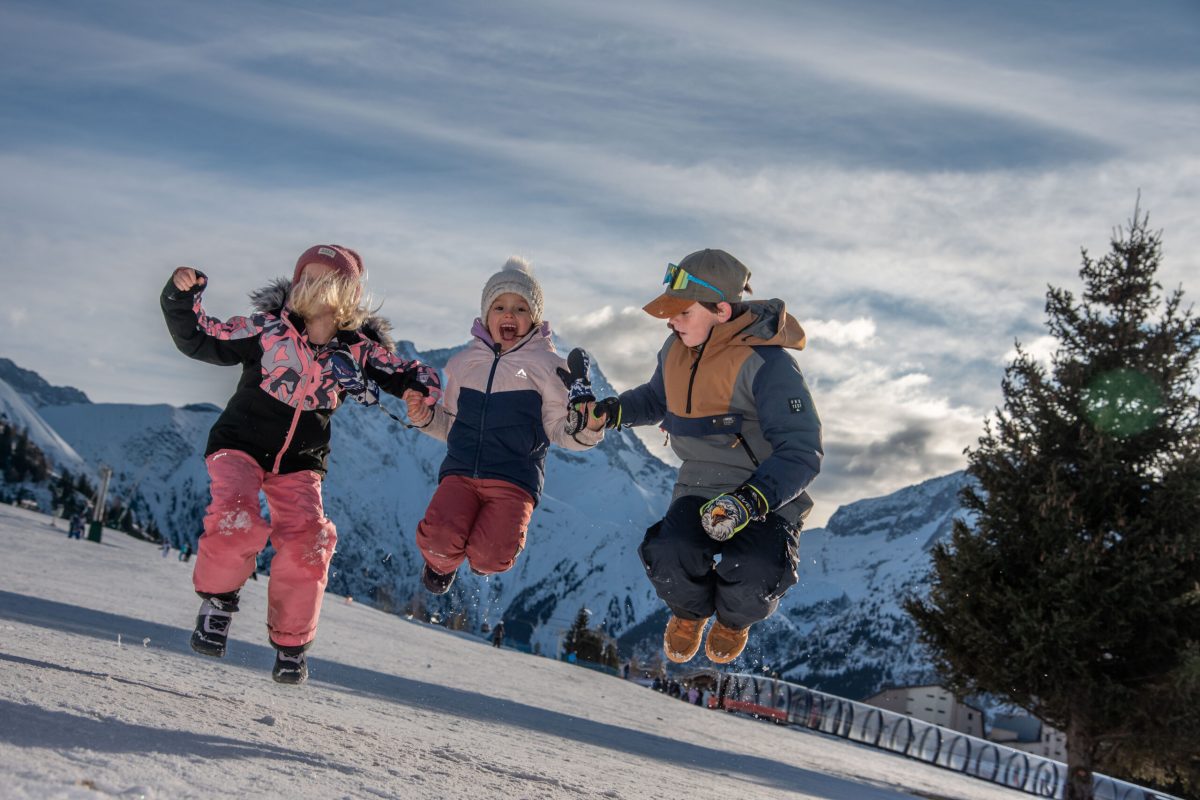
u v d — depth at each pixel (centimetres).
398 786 326
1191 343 2236
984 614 2144
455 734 690
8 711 297
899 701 7762
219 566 442
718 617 493
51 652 552
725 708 3675
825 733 3947
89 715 323
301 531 464
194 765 279
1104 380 2200
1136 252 2280
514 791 390
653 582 481
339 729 470
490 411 549
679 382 481
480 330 566
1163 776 2234
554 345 572
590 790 482
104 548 5697
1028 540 2128
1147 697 2048
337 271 478
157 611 1855
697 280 467
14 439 18162
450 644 3759
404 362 518
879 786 1975
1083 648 2061
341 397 485
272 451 466
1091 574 2053
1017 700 2192
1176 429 2167
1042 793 3819
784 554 461
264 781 280
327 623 2928
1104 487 2136
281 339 466
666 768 963
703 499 475
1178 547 2025
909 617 2267
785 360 466
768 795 920
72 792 220
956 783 2853
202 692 508
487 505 546
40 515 8806
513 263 571
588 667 5634
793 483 438
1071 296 2316
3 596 1306
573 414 502
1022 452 2188
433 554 534
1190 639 2008
